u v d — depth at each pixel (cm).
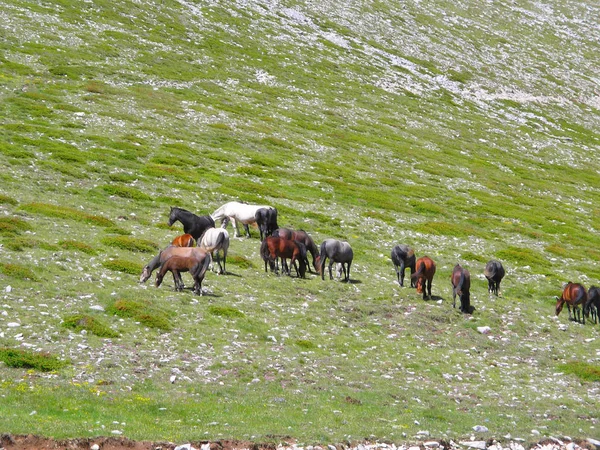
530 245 5534
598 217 7350
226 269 3519
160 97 7981
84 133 5988
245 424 1773
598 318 3791
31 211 3831
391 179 6962
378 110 10556
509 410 2186
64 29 9856
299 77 11100
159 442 1582
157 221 4275
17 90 6919
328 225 4928
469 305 3441
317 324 2925
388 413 2003
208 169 5812
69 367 2023
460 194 7044
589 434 2056
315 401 2033
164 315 2633
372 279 3816
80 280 2862
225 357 2333
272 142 7294
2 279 2655
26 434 1516
